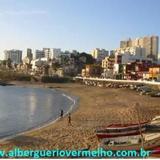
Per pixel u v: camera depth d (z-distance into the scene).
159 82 138.62
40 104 98.94
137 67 194.12
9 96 130.50
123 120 58.81
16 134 49.94
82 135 46.47
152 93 115.88
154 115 62.62
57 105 95.50
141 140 34.56
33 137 46.47
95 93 138.25
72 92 153.12
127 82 168.00
